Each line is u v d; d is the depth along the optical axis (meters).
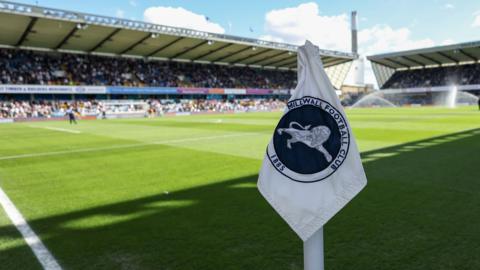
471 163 6.91
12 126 26.28
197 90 49.69
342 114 1.89
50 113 36.69
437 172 6.17
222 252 3.14
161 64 51.19
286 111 1.96
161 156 9.32
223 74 56.38
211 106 50.56
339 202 1.87
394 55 56.12
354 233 3.47
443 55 54.81
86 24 31.78
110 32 35.62
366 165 6.97
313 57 1.94
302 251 3.12
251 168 7.31
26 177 6.98
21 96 38.72
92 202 4.98
